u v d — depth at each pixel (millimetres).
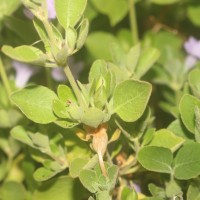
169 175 264
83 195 282
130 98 233
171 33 409
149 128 275
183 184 264
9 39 372
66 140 276
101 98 229
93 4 400
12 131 276
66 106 237
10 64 375
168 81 359
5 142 330
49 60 233
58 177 275
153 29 426
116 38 392
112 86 238
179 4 424
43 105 245
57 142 272
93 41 381
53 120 242
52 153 273
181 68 361
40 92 245
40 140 268
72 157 276
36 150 285
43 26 239
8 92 340
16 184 314
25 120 315
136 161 266
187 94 251
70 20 236
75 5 236
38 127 271
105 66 253
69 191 281
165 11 427
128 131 258
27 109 243
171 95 364
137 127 258
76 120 234
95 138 236
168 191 251
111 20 392
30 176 312
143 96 231
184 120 251
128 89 232
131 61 292
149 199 253
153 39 406
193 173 243
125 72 285
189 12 411
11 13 358
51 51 228
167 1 390
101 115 223
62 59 224
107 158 258
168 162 244
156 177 287
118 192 277
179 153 244
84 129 255
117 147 269
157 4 425
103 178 227
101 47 381
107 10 394
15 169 338
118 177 270
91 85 231
